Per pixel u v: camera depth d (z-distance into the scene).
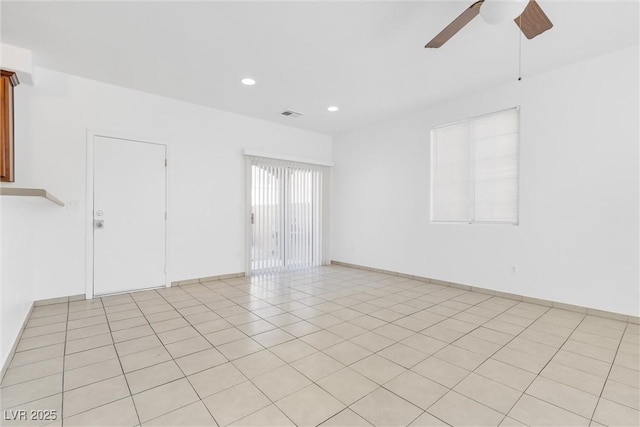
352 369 2.15
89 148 3.74
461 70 3.50
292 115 5.15
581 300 3.34
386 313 3.33
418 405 1.77
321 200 6.35
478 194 4.25
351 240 6.13
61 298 3.59
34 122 3.42
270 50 3.06
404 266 5.16
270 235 5.55
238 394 1.86
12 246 2.41
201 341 2.59
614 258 3.14
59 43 2.94
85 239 3.73
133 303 3.62
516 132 3.86
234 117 5.05
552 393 1.88
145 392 1.87
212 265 4.83
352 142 6.11
